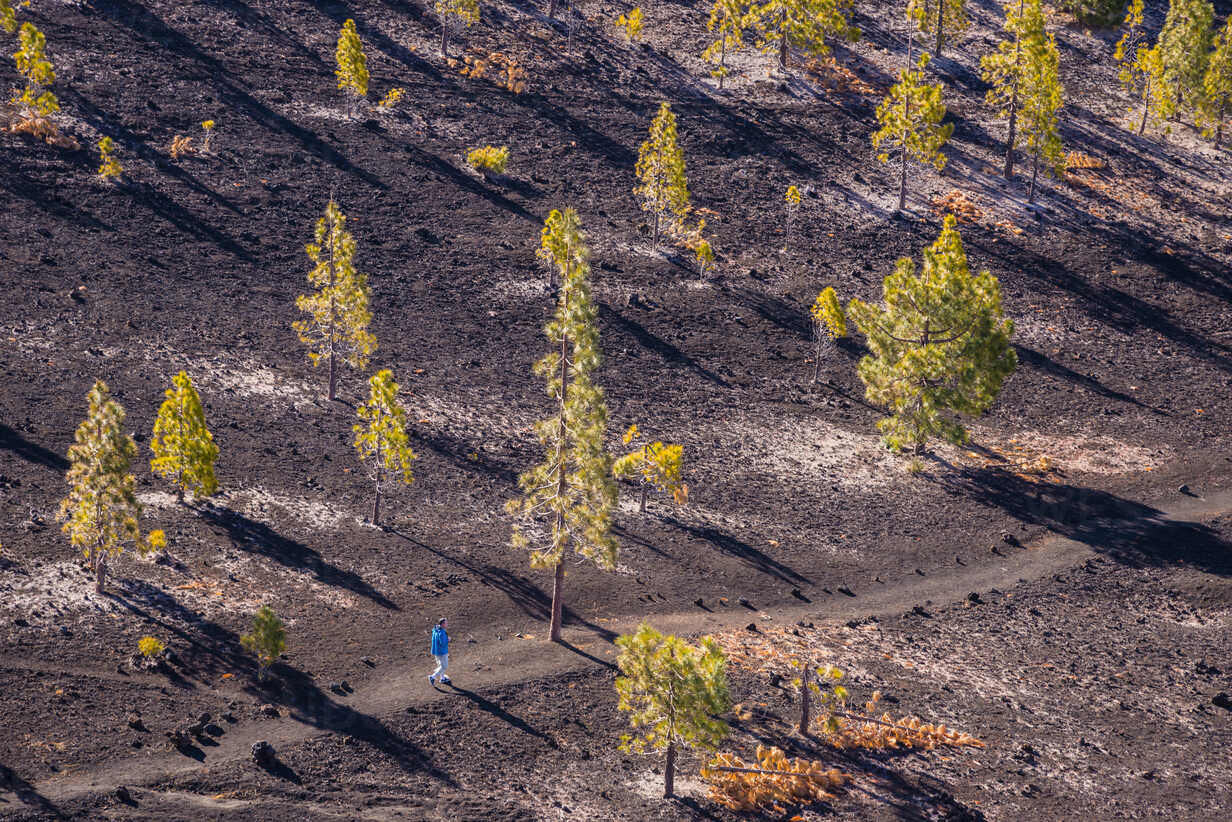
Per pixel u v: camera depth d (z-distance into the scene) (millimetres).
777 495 51250
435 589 40625
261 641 33438
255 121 76438
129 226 64125
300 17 89312
